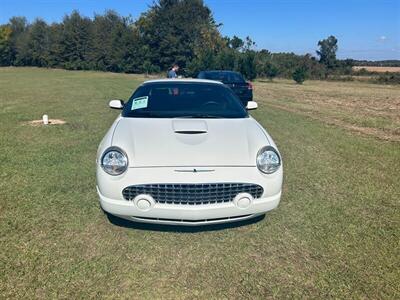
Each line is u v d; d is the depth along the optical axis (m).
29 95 17.05
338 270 2.89
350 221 3.76
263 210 3.22
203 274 2.80
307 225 3.65
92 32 64.38
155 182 2.98
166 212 3.03
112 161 3.08
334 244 3.29
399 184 4.91
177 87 4.47
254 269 2.89
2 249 3.03
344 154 6.46
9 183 4.52
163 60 56.88
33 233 3.31
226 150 3.22
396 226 3.66
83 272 2.76
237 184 3.07
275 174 3.23
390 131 8.95
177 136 3.35
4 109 11.65
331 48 64.19
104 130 8.07
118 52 58.84
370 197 4.42
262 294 2.59
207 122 3.70
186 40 56.56
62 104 13.24
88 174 4.94
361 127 9.48
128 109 4.08
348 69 57.72
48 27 73.06
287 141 7.41
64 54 67.44
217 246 3.21
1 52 76.00
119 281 2.68
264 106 13.70
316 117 11.06
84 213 3.74
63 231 3.37
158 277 2.75
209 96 4.31
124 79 35.09
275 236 3.41
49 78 35.75
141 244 3.19
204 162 3.07
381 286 2.70
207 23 57.09
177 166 3.03
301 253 3.13
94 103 13.61
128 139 3.30
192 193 2.99
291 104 15.02
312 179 5.05
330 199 4.34
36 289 2.54
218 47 54.62
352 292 2.63
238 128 3.62
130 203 3.06
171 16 56.16
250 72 37.16
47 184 4.52
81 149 6.29
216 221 3.13
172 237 3.33
